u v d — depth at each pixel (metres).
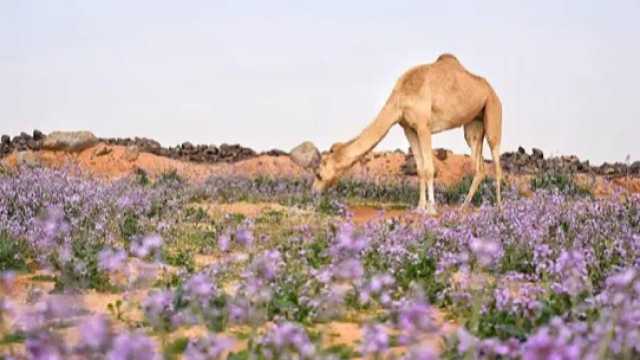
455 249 11.45
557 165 26.33
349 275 8.88
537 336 5.75
